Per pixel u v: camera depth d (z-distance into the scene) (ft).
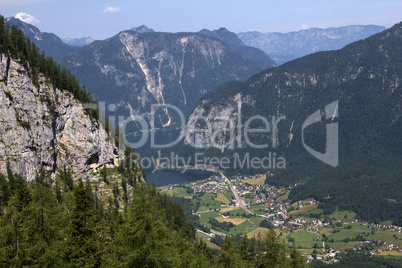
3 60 469.57
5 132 450.71
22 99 481.05
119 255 214.48
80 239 232.32
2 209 312.50
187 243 371.35
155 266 212.64
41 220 235.81
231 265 354.74
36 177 465.47
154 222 219.00
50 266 223.71
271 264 325.42
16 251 216.33
